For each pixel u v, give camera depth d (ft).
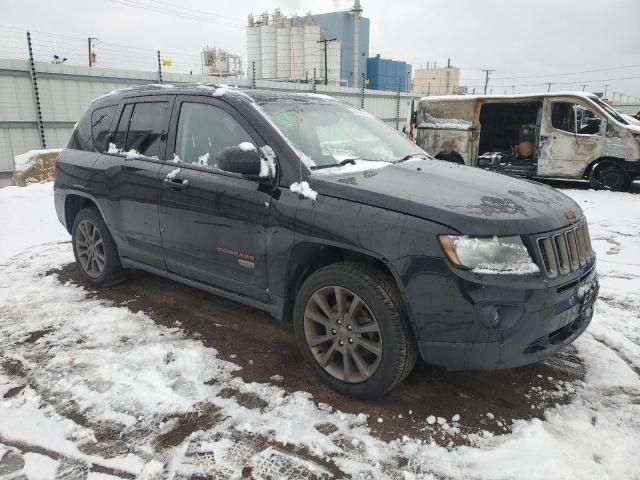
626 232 21.57
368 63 166.40
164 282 15.24
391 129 13.96
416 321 8.16
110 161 13.35
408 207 8.29
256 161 9.59
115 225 13.34
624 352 10.93
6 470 7.27
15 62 44.14
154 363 10.23
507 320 7.84
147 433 8.09
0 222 22.26
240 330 12.01
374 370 8.74
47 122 46.78
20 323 12.25
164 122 12.30
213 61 118.52
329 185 9.14
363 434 8.13
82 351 10.78
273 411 8.71
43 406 8.82
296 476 7.19
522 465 7.36
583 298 8.86
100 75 49.98
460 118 38.40
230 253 10.55
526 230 8.09
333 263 9.45
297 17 142.20
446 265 7.79
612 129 32.19
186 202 11.19
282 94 12.05
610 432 8.18
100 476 7.14
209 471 7.27
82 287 14.79
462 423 8.46
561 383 9.70
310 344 9.64
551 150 34.53
